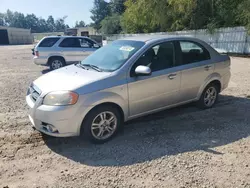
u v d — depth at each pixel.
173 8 21.77
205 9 20.22
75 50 11.59
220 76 5.54
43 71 11.55
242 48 17.20
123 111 4.14
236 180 3.03
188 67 4.86
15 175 3.15
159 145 3.92
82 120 3.77
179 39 4.88
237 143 3.99
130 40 4.80
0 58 18.59
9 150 3.77
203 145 3.92
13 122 4.86
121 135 4.28
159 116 5.14
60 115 3.60
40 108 3.70
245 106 5.79
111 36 32.16
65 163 3.44
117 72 4.04
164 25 24.55
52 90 3.71
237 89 7.39
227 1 18.42
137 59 4.25
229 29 17.88
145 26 29.03
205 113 5.32
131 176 3.12
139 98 4.26
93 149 3.82
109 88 3.89
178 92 4.82
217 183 2.98
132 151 3.74
